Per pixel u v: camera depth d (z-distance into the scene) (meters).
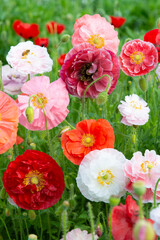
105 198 0.81
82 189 0.81
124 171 0.80
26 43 0.92
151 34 0.98
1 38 1.61
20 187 0.80
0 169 0.93
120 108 0.89
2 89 0.94
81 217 0.88
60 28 1.60
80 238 0.82
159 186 0.80
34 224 0.92
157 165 0.80
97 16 0.95
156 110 1.08
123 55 0.92
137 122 0.89
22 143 1.01
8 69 1.01
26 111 0.81
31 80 0.87
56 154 0.94
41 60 0.91
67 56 0.90
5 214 0.91
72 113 1.04
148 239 0.58
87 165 0.81
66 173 0.92
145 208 0.90
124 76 1.02
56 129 1.02
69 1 2.41
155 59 0.92
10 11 2.24
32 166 0.81
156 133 1.03
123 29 2.20
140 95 1.14
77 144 0.84
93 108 1.07
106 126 0.84
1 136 0.79
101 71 0.87
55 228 0.93
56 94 0.86
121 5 2.46
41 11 2.23
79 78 0.88
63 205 0.78
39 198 0.82
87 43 0.89
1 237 0.90
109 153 0.82
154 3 2.53
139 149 1.00
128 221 0.73
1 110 0.80
